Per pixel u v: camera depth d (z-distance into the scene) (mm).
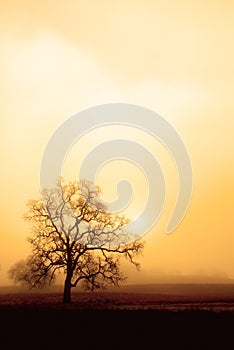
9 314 37344
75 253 50469
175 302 56156
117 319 34219
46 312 38406
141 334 29453
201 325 31562
